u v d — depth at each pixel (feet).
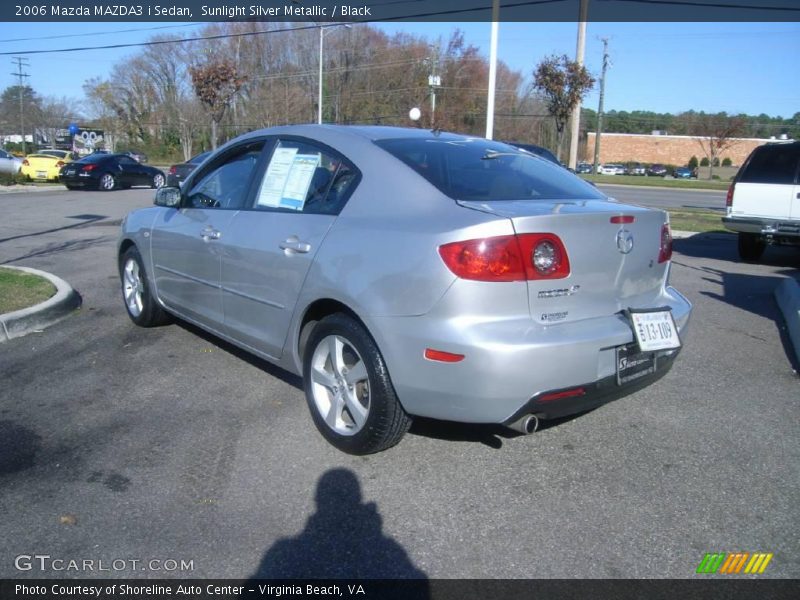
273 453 12.51
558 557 9.70
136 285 19.89
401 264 10.89
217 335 16.21
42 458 12.22
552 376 10.48
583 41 78.48
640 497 11.32
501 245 10.30
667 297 13.16
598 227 11.28
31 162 90.58
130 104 210.18
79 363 17.04
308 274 12.56
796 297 22.21
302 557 9.59
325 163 13.46
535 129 184.85
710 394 15.99
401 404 11.41
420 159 12.60
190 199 17.15
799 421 14.51
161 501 10.90
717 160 254.68
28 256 31.68
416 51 173.47
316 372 12.82
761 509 11.04
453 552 9.76
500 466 12.23
